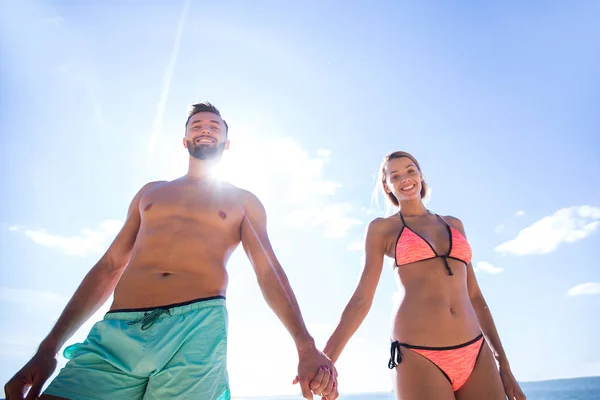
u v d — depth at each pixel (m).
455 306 2.88
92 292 2.66
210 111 3.37
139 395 2.21
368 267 3.19
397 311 2.95
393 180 3.50
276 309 2.54
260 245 2.85
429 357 2.71
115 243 2.89
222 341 2.37
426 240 3.10
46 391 2.05
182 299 2.38
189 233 2.64
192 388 2.18
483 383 2.73
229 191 3.02
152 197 2.88
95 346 2.21
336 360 2.87
